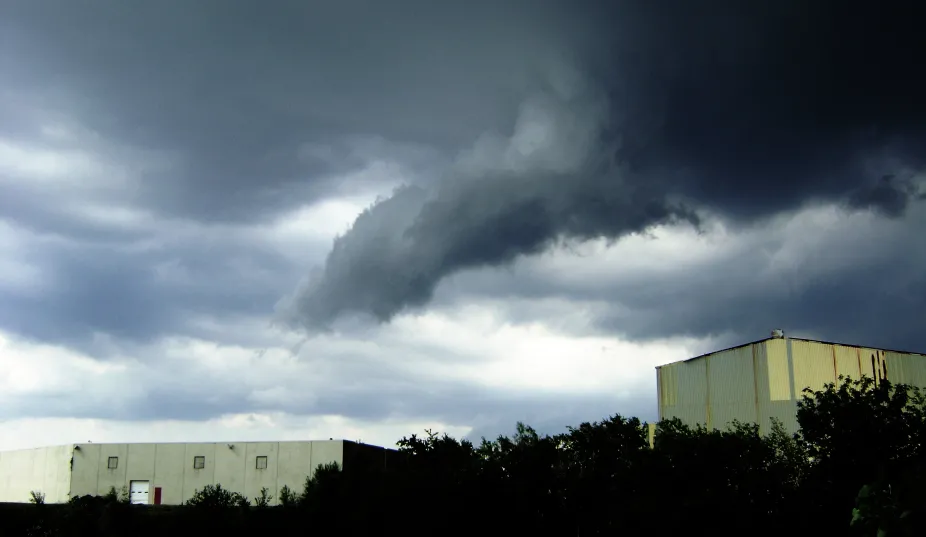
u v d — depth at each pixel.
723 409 53.56
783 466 35.78
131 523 47.88
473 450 47.91
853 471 33.41
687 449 36.16
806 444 37.59
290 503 48.94
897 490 14.09
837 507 33.00
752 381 52.00
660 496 35.31
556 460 42.97
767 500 34.62
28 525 49.28
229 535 45.84
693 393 55.91
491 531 41.44
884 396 34.97
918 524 13.41
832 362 51.50
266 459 67.88
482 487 42.12
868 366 52.12
